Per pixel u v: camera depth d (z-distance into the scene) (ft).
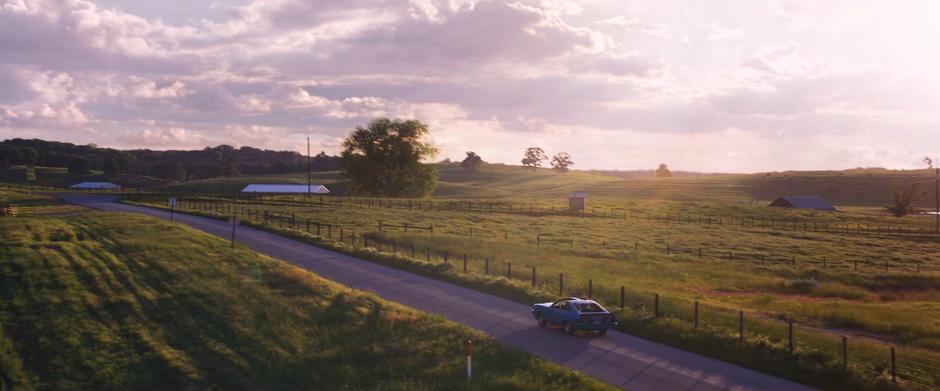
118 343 83.87
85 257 127.13
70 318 91.45
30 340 84.23
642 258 173.06
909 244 231.30
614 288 117.19
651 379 69.31
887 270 172.14
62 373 75.72
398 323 89.71
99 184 509.35
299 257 147.43
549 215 298.35
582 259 166.40
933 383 66.13
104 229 162.50
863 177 636.48
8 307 95.40
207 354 81.15
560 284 114.21
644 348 81.82
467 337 82.94
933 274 160.35
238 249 144.56
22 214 205.46
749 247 210.38
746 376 71.05
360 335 86.12
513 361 73.61
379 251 157.07
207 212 236.63
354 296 103.35
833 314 103.40
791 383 69.00
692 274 150.71
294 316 94.17
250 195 366.63
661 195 554.87
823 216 342.44
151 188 556.92
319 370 75.97
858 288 146.72
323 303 100.07
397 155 397.39
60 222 173.99
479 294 114.42
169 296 102.73
